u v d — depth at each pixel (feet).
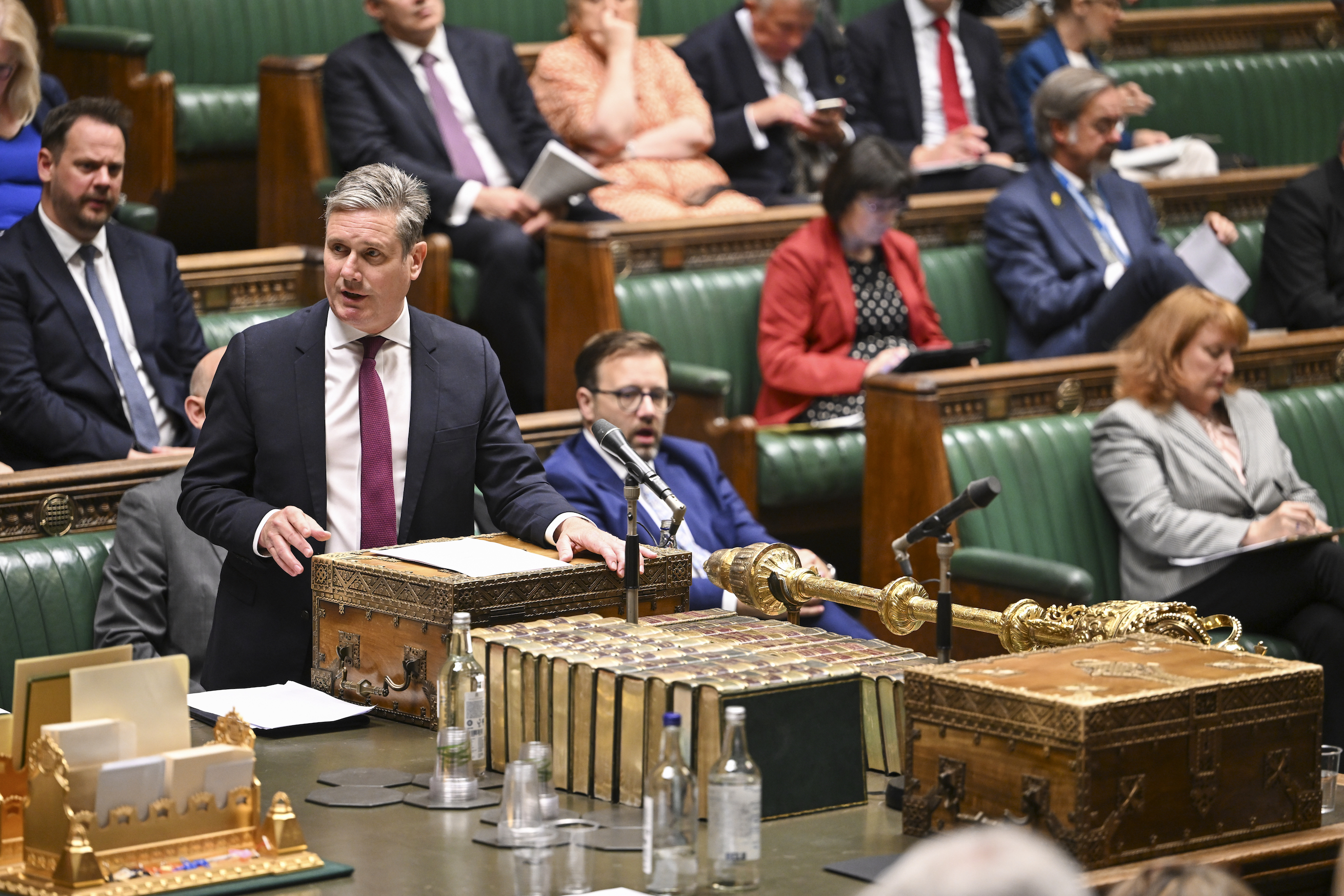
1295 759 31.17
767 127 86.99
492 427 43.39
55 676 29.78
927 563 63.36
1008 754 29.60
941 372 65.51
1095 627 35.47
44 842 28.45
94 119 60.39
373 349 42.16
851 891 28.27
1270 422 66.74
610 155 83.20
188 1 85.40
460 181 76.02
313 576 40.27
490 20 94.38
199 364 56.75
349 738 37.27
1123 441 64.23
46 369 60.80
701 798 31.63
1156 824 29.43
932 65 93.30
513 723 34.99
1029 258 77.92
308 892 28.40
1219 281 76.13
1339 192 84.02
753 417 76.38
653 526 58.03
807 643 36.24
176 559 50.55
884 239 75.56
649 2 98.17
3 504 51.08
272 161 81.71
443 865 29.60
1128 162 92.27
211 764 29.71
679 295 74.79
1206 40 109.19
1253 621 62.54
